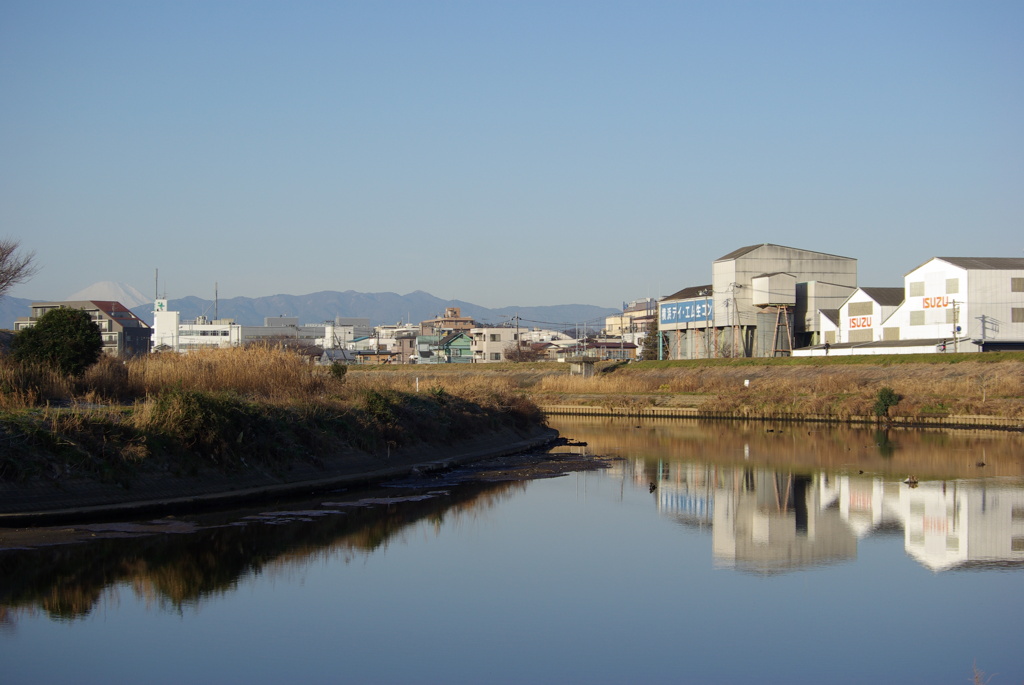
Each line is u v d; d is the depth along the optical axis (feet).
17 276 172.35
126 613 59.11
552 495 112.06
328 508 96.58
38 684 47.16
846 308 309.01
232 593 64.44
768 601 65.67
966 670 52.16
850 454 156.35
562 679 49.90
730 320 325.83
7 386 98.78
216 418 96.63
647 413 258.78
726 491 116.16
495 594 66.33
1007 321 265.75
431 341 533.55
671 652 54.54
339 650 53.62
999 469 135.95
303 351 385.09
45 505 76.79
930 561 78.18
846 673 51.52
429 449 138.51
